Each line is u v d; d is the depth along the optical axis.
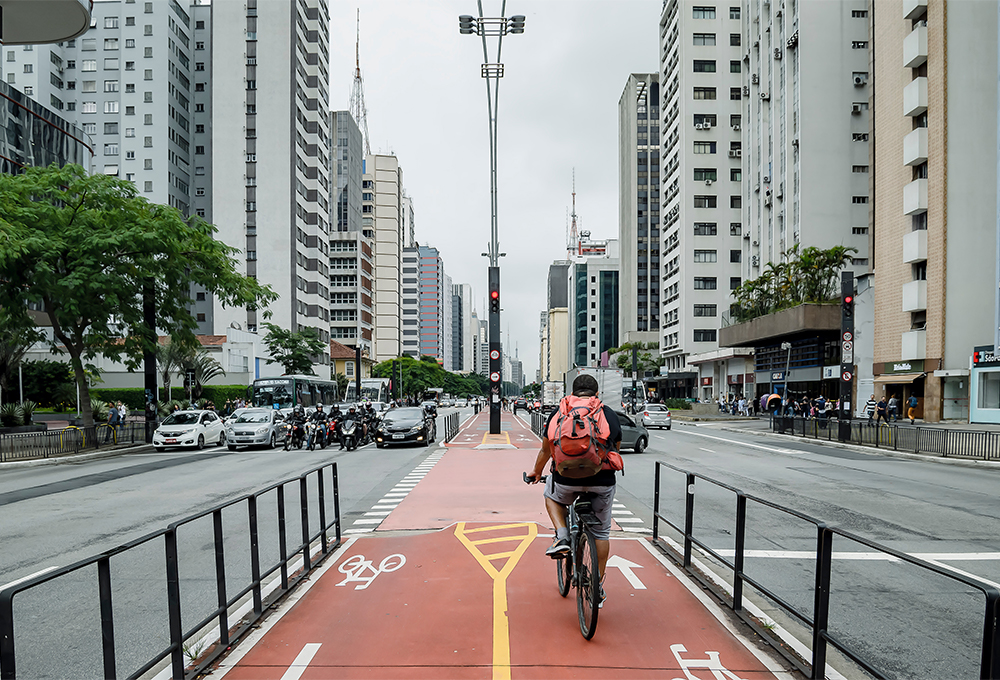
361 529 9.02
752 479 14.72
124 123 76.12
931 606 5.69
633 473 15.89
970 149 33.69
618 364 89.88
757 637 4.71
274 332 53.81
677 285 75.19
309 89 76.12
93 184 22.42
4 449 19.95
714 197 72.25
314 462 19.30
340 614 5.22
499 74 25.58
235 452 24.36
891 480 14.74
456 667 4.16
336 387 48.12
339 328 98.62
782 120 53.38
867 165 50.34
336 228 100.56
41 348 46.97
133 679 3.34
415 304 159.62
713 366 66.69
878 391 38.44
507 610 5.27
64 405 46.03
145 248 22.30
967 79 33.81
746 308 57.09
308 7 76.62
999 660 2.55
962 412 32.91
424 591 5.83
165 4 76.44
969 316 33.47
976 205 33.62
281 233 70.44
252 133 70.94
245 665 4.23
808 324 42.69
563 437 4.64
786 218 52.28
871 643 4.84
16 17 7.81
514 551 7.34
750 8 61.44
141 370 50.31
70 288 20.62
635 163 118.06
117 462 20.47
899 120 37.25
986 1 33.59
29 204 21.78
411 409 25.75
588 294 152.62
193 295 73.69
